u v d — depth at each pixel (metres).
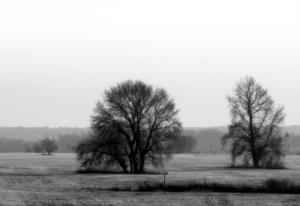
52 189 60.94
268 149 102.88
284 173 87.25
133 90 89.19
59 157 197.38
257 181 67.25
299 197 51.19
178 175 82.38
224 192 55.66
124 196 52.22
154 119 90.00
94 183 68.50
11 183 70.19
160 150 90.25
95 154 88.81
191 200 48.84
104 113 88.88
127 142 89.69
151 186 58.94
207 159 182.12
